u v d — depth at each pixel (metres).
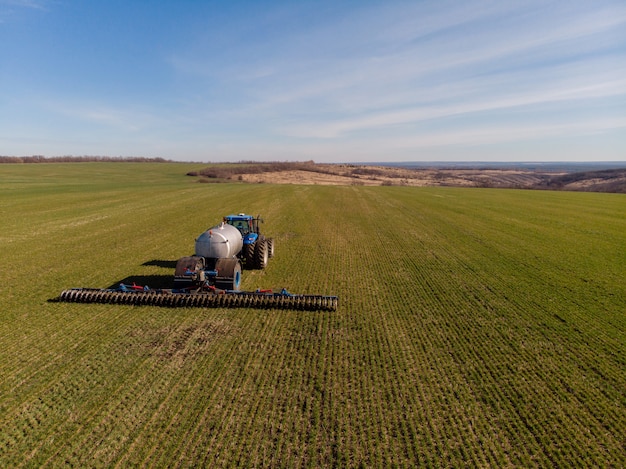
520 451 5.60
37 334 8.71
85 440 5.59
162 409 6.26
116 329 8.99
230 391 6.72
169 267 14.23
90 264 14.52
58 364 7.50
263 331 8.99
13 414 6.11
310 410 6.28
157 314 9.82
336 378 7.18
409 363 7.79
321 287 12.28
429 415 6.27
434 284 12.77
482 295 11.80
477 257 16.39
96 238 19.08
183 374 7.22
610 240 20.20
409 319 9.92
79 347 8.16
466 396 6.79
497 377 7.39
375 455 5.42
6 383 6.88
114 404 6.36
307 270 14.14
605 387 7.16
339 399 6.59
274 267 14.51
